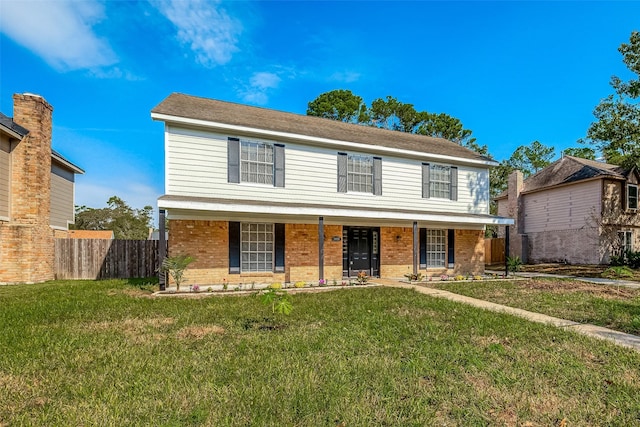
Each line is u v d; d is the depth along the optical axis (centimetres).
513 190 2355
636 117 1683
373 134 1523
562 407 312
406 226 1411
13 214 1215
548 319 661
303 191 1218
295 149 1215
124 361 409
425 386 350
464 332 552
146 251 1398
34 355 427
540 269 1792
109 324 591
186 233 1067
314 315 668
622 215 1895
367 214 1158
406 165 1398
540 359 432
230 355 430
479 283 1207
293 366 394
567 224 2016
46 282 1211
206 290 990
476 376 377
